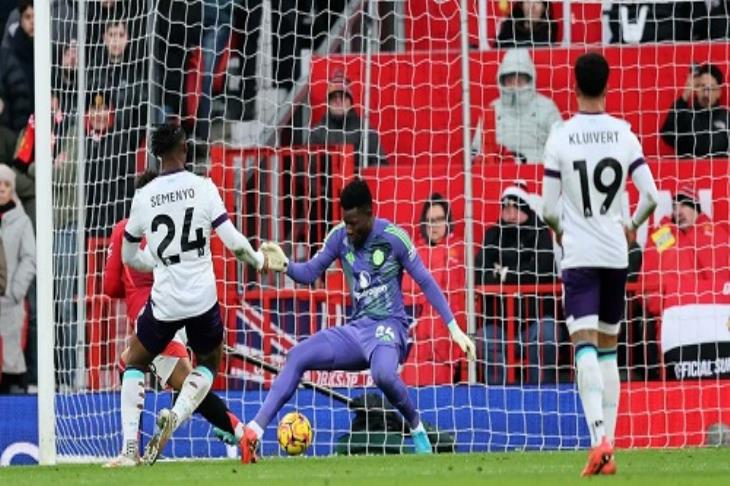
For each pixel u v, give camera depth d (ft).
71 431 151.64
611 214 92.27
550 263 159.94
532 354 158.71
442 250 158.92
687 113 167.53
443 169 162.40
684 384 154.30
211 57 174.91
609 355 97.50
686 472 95.30
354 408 148.05
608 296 94.43
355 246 124.98
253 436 118.21
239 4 177.17
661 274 158.61
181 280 112.27
